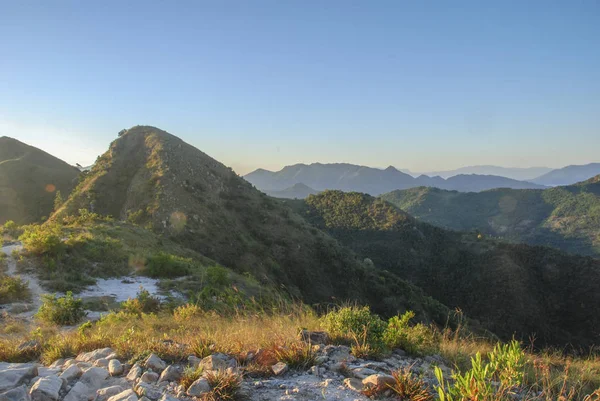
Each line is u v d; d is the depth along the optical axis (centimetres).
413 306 6869
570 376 521
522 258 10638
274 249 7112
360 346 501
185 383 347
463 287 10462
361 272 7506
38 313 1132
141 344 475
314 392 348
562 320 9450
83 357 444
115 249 2167
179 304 1455
